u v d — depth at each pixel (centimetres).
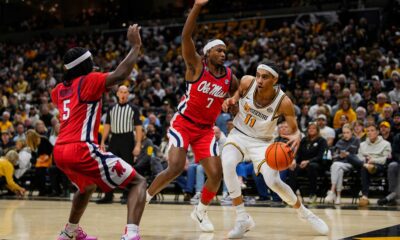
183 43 421
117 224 514
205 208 459
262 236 429
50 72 1753
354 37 1466
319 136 827
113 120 760
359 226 487
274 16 1812
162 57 1766
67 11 2616
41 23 2412
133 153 761
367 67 1248
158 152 904
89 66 362
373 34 1623
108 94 1289
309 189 832
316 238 411
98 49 1992
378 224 503
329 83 1159
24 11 2669
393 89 1103
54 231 466
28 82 1738
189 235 437
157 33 1975
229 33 1791
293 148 417
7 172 973
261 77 419
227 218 575
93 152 348
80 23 2338
